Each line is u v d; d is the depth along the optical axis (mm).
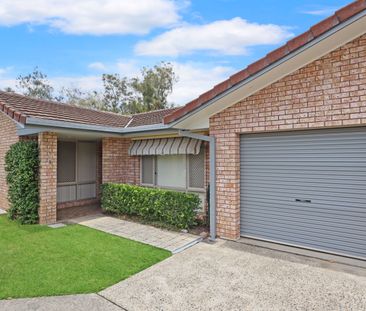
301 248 8453
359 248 7465
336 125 7410
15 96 14102
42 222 11805
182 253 8312
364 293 5836
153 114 19453
